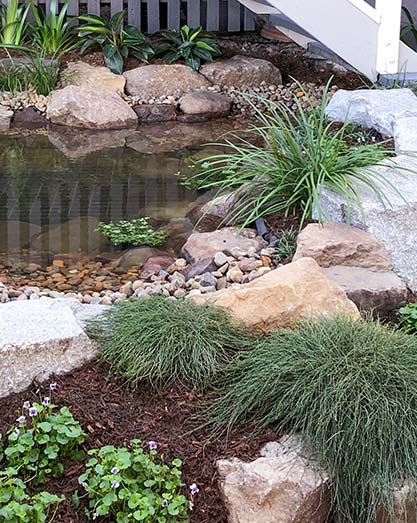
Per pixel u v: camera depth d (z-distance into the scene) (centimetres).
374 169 460
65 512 265
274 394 294
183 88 783
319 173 452
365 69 655
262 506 269
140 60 812
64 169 601
